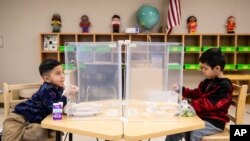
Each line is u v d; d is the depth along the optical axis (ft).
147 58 5.08
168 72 5.28
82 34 13.99
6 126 5.40
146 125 4.26
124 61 4.76
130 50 4.78
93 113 4.78
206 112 5.67
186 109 4.90
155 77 5.24
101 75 5.06
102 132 3.88
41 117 5.41
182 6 14.69
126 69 4.80
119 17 14.39
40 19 14.48
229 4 14.82
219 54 5.72
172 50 5.16
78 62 5.01
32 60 14.71
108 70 4.97
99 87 5.16
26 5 14.39
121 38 14.47
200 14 14.79
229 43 14.96
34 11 14.43
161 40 14.66
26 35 14.55
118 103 5.09
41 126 4.73
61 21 14.48
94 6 14.55
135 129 4.04
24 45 14.61
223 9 14.82
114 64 4.88
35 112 5.43
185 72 15.07
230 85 5.70
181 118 4.70
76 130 4.06
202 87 6.14
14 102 6.15
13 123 5.39
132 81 5.12
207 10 14.79
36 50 14.65
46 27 14.52
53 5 14.44
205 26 14.83
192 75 15.10
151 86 5.27
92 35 14.33
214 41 14.75
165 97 5.34
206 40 14.94
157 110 5.01
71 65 5.01
